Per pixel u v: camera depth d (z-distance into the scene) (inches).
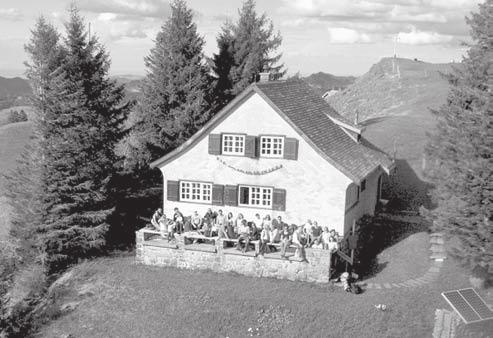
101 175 1439.5
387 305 1044.5
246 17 2235.5
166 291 1141.1
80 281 1246.3
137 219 1628.9
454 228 1075.9
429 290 1104.2
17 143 3046.3
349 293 1098.7
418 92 3747.5
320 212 1268.5
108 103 1466.5
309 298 1077.8
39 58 1326.3
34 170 1314.0
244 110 1296.8
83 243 1350.9
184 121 1763.0
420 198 1763.0
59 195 1334.9
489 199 1033.5
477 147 1051.3
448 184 1109.1
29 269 1310.3
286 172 1283.2
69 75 1374.3
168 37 1817.2
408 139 2391.7
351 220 1342.3
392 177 1964.8
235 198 1330.0
